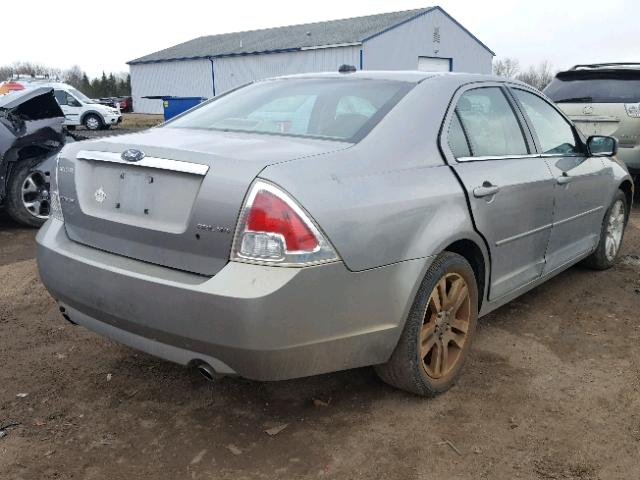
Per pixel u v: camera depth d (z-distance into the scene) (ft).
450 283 10.39
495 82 12.50
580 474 8.47
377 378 11.09
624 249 20.27
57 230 10.05
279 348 7.91
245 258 7.85
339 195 8.32
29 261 18.66
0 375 11.14
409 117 10.09
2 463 8.63
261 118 10.88
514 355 12.12
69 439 9.23
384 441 9.22
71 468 8.55
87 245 9.62
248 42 153.48
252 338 7.75
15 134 22.15
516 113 12.74
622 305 14.97
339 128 9.87
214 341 7.95
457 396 10.52
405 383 9.91
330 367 8.64
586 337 13.05
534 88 14.03
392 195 8.95
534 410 10.09
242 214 7.88
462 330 10.77
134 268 8.70
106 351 12.18
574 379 11.16
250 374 8.20
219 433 9.43
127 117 136.26
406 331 9.51
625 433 9.45
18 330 13.19
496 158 11.52
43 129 23.08
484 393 10.62
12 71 257.34
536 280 13.17
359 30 126.31
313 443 9.18
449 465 8.66
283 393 10.59
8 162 22.13
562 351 12.35
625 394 10.62
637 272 17.65
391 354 9.47
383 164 9.23
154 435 9.36
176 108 67.92
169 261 8.56
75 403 10.24
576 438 9.30
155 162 8.64
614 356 12.14
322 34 135.95
